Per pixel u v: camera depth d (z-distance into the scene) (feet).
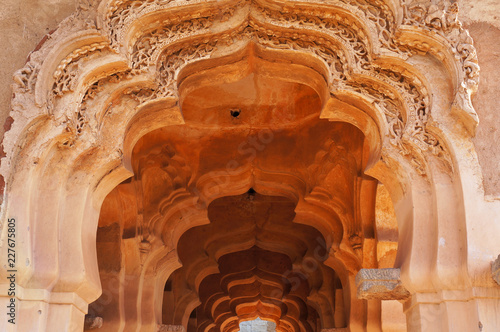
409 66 13.26
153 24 13.92
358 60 13.70
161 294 21.76
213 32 14.29
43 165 12.52
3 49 13.61
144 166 20.83
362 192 20.11
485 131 12.84
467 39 12.78
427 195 13.00
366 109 14.23
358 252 20.61
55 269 11.93
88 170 13.15
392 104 13.80
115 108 13.83
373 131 14.39
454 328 11.87
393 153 13.35
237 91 20.58
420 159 13.10
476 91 12.76
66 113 12.53
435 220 12.63
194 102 20.97
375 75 13.62
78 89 12.81
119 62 13.25
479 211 12.15
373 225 20.33
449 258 12.16
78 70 12.87
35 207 12.24
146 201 20.89
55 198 12.48
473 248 11.85
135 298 19.89
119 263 19.65
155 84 13.98
